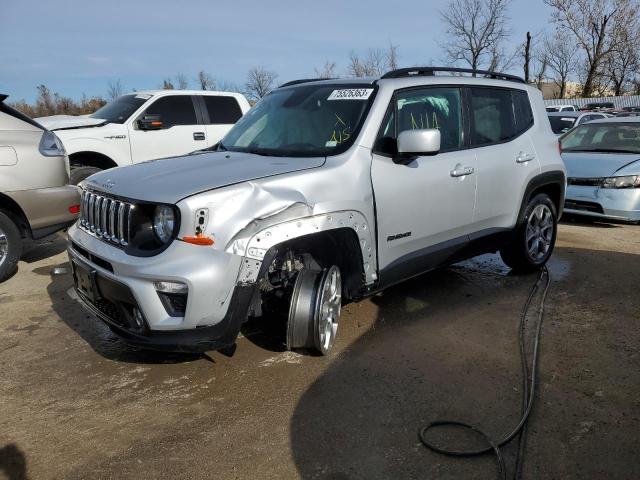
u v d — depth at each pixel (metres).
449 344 3.87
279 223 3.08
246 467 2.60
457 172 4.28
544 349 3.77
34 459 2.70
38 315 4.58
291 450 2.72
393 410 3.05
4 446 2.81
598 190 7.46
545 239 5.51
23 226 5.53
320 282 3.43
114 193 3.22
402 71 4.17
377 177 3.69
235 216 2.96
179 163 3.60
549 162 5.29
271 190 3.11
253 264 2.99
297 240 3.31
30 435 2.90
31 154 5.37
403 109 4.03
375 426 2.90
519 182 4.96
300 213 3.16
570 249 6.45
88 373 3.57
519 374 3.42
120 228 3.14
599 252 6.28
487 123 4.77
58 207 5.57
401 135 3.64
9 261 5.43
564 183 5.56
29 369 3.63
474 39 35.75
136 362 3.70
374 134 3.75
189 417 3.03
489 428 2.86
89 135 8.02
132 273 2.96
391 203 3.78
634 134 8.35
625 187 7.29
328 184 3.36
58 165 5.61
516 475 2.49
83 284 3.48
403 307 4.59
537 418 2.94
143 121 8.34
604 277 5.32
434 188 4.10
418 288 5.07
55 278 5.60
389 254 3.87
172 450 2.74
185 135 8.88
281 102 4.43
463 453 2.65
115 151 8.23
